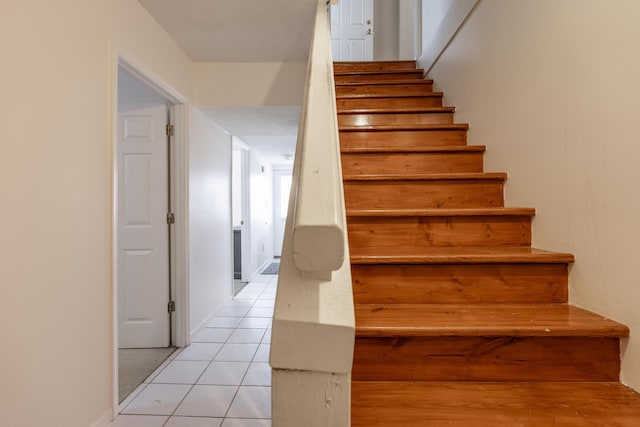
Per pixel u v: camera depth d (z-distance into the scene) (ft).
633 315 3.21
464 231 4.86
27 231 4.09
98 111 5.39
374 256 4.05
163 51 7.79
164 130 8.86
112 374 5.72
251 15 7.28
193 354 8.52
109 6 5.72
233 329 10.25
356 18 14.56
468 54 7.23
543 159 4.63
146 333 8.88
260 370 7.68
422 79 10.07
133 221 8.82
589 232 3.77
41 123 4.29
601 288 3.59
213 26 7.66
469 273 4.05
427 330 3.29
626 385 3.23
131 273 8.84
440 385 3.27
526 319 3.51
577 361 3.30
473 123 6.97
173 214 8.95
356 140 7.33
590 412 2.85
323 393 1.62
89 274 5.17
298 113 10.25
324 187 1.79
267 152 19.03
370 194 5.66
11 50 3.89
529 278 4.05
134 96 8.54
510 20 5.52
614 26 3.41
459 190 5.65
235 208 19.44
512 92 5.46
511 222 4.85
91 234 5.21
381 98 8.84
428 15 10.39
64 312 4.67
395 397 3.07
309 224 1.55
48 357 4.40
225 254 12.73
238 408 6.21
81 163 5.01
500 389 3.20
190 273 9.26
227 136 12.83
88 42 5.18
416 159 6.48
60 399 4.60
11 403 3.90
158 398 6.51
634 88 3.19
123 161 8.80
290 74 9.66
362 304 4.03
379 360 3.35
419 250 4.53
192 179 9.45
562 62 4.24
